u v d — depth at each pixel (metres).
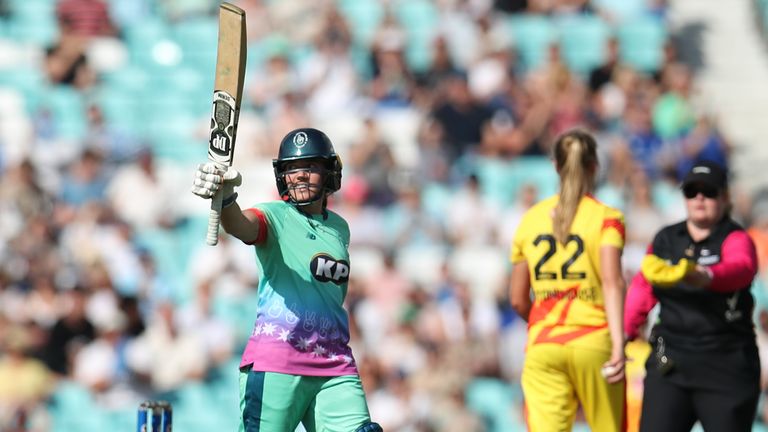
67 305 51.78
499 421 47.84
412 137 61.72
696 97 64.81
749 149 64.94
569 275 22.03
